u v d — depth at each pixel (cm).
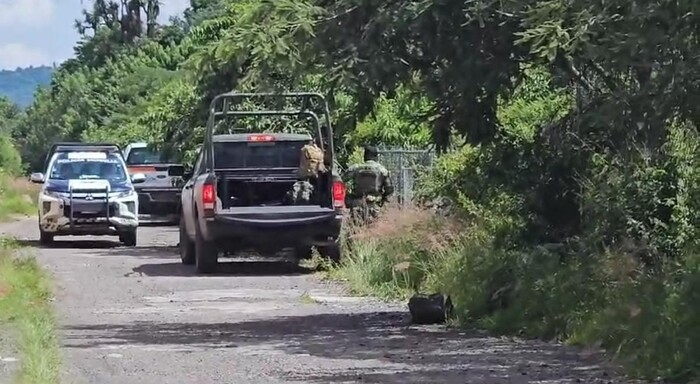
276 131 4509
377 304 2934
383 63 2300
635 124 2022
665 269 2231
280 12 2331
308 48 2322
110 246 4847
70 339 2292
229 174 3703
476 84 2391
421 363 2011
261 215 3619
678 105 1897
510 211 2731
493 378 1852
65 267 3828
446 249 2989
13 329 2272
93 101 15300
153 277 3559
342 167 4484
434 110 2620
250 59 2464
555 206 2673
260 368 1958
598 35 1886
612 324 2117
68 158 4916
